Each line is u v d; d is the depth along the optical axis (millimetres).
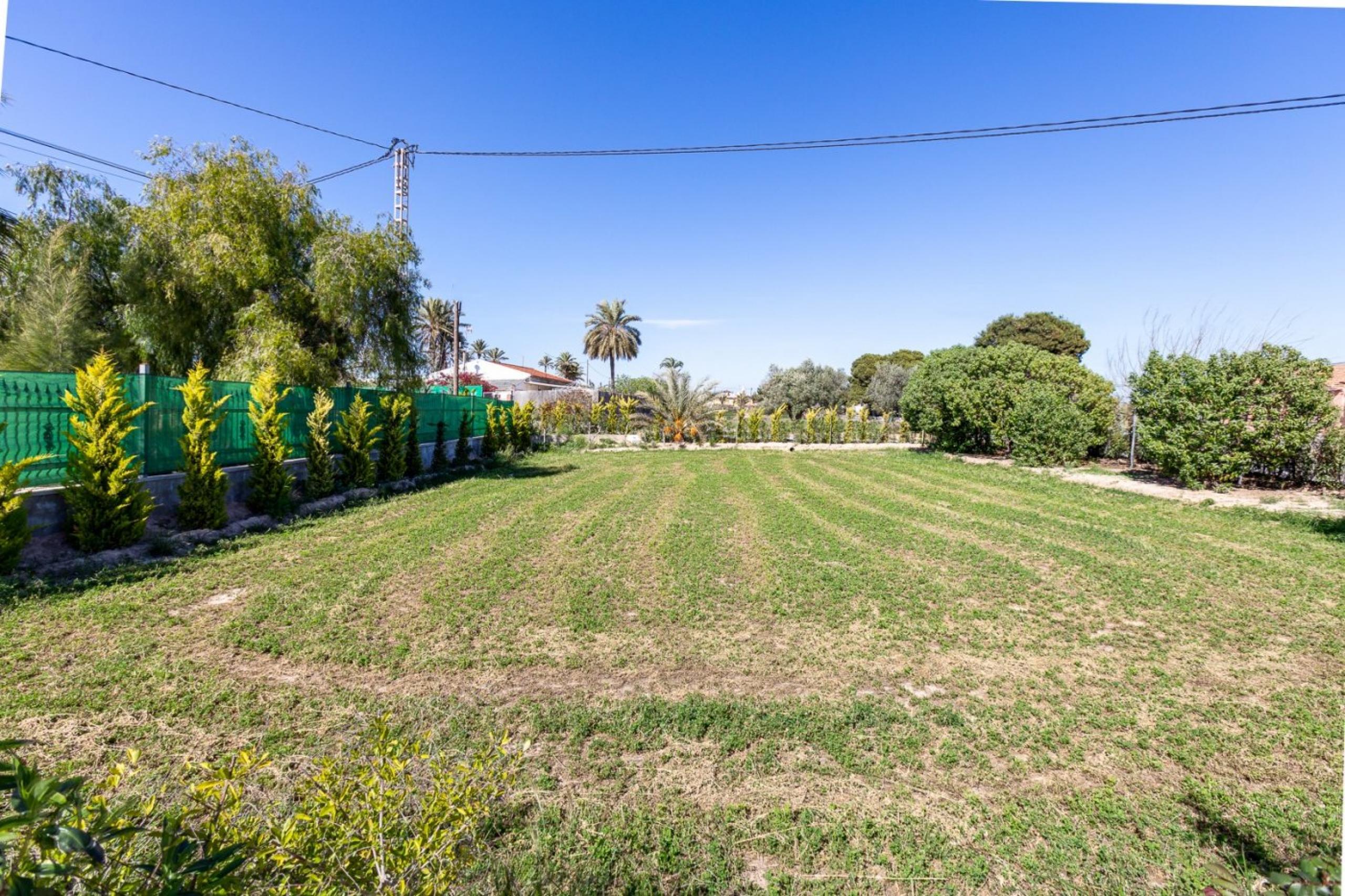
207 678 4074
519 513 10352
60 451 7160
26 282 11453
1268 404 11867
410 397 14320
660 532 8969
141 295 11914
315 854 1508
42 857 970
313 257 12977
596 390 35000
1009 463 18688
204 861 1110
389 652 4594
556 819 2754
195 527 8188
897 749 3410
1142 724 3738
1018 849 2670
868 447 26344
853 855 2617
